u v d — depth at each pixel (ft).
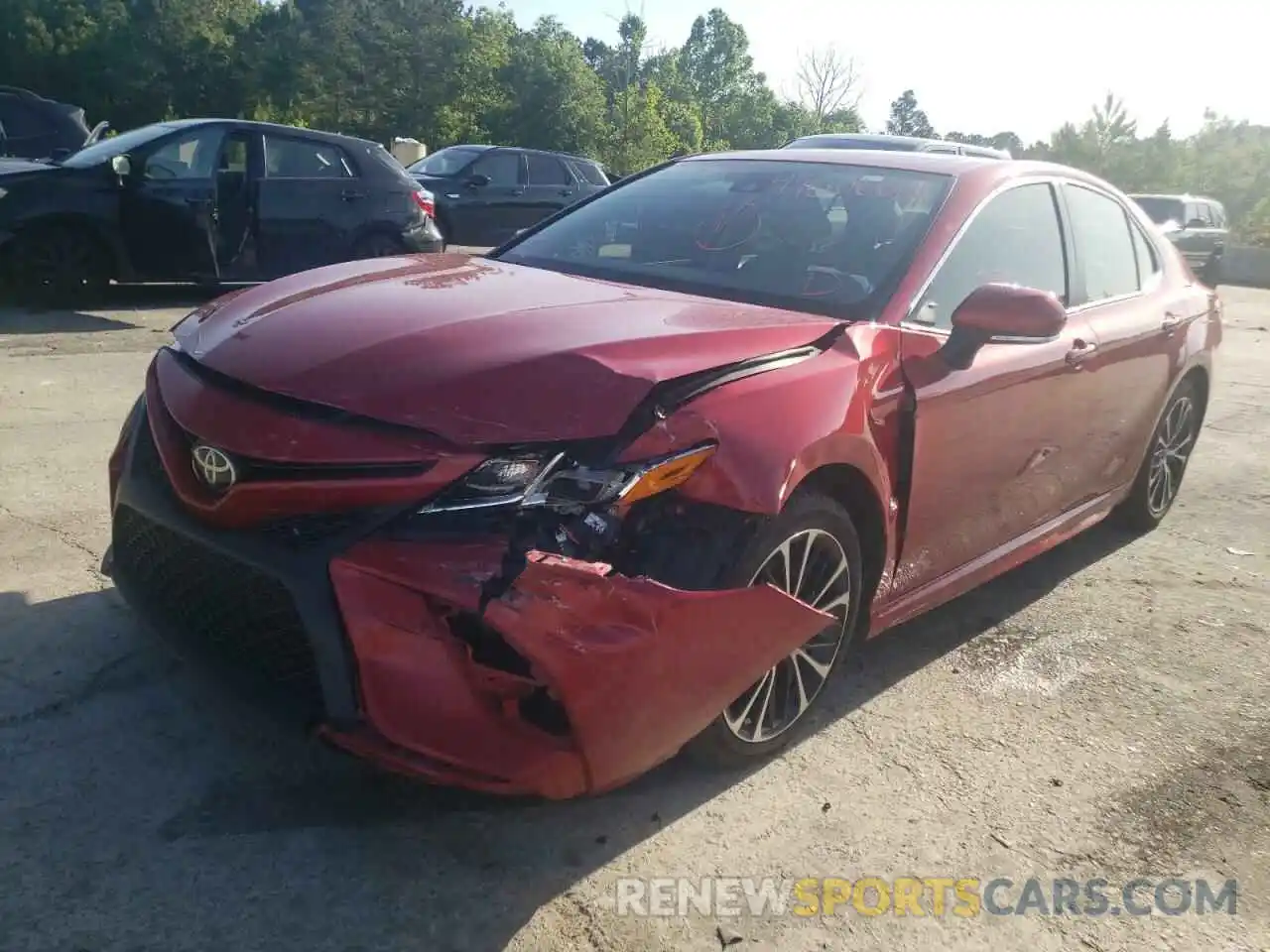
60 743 9.34
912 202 12.00
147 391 9.53
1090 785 10.22
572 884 8.27
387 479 7.52
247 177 30.96
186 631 8.67
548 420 7.74
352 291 9.98
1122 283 14.94
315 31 131.54
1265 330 47.03
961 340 10.79
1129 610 14.47
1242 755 11.00
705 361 8.64
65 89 123.44
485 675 7.48
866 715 11.16
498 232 50.88
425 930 7.65
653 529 8.00
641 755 8.02
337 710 7.61
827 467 9.30
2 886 7.66
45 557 12.80
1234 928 8.45
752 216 12.34
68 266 28.99
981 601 14.43
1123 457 15.34
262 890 7.88
